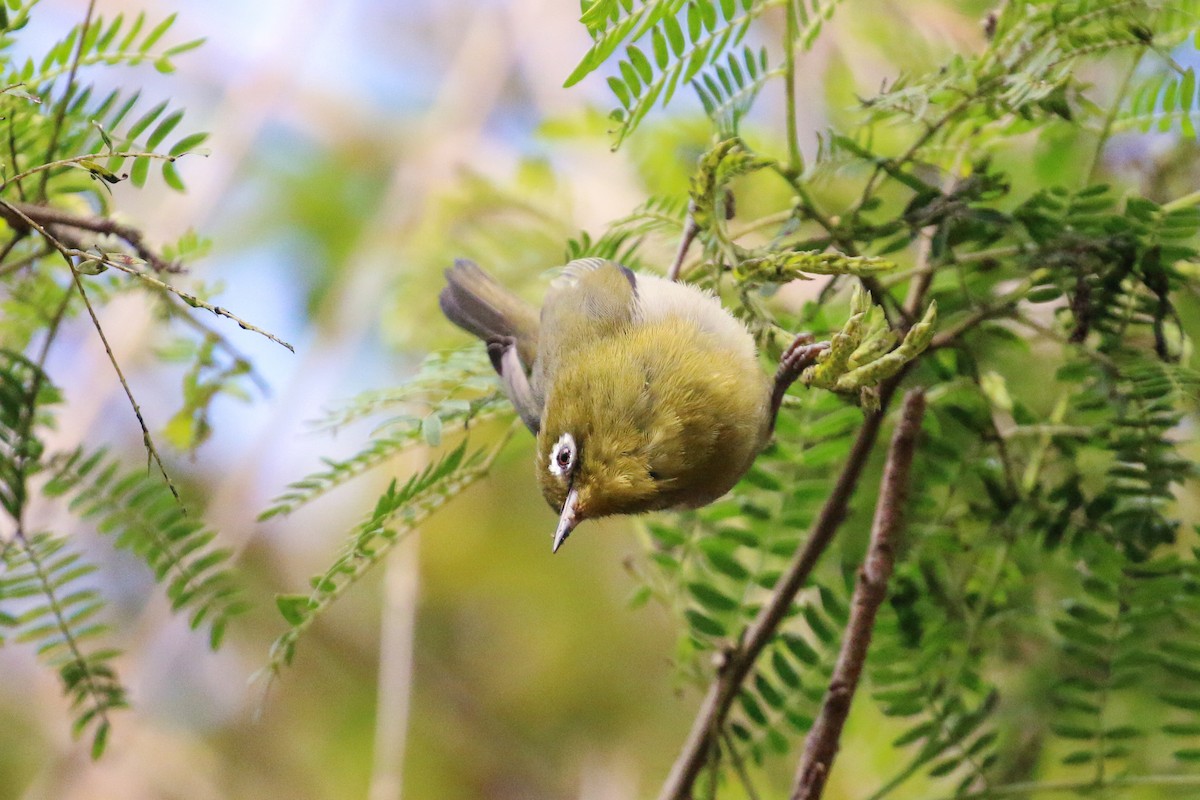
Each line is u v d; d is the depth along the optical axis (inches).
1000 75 150.3
